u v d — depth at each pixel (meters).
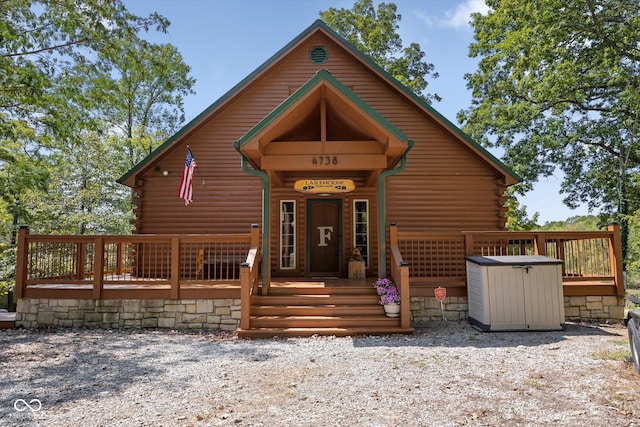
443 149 11.72
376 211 11.41
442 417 3.67
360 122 7.94
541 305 7.39
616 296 8.30
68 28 9.82
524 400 4.05
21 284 8.24
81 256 8.51
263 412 3.82
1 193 11.85
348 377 4.81
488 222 11.52
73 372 5.20
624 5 15.71
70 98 10.30
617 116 19.42
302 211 11.34
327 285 8.54
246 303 7.36
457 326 7.81
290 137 9.03
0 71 9.31
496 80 21.23
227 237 8.12
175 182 11.59
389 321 7.42
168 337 7.25
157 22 10.88
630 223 16.25
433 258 11.27
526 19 17.58
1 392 4.48
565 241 8.90
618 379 4.63
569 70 17.31
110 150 21.70
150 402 4.11
